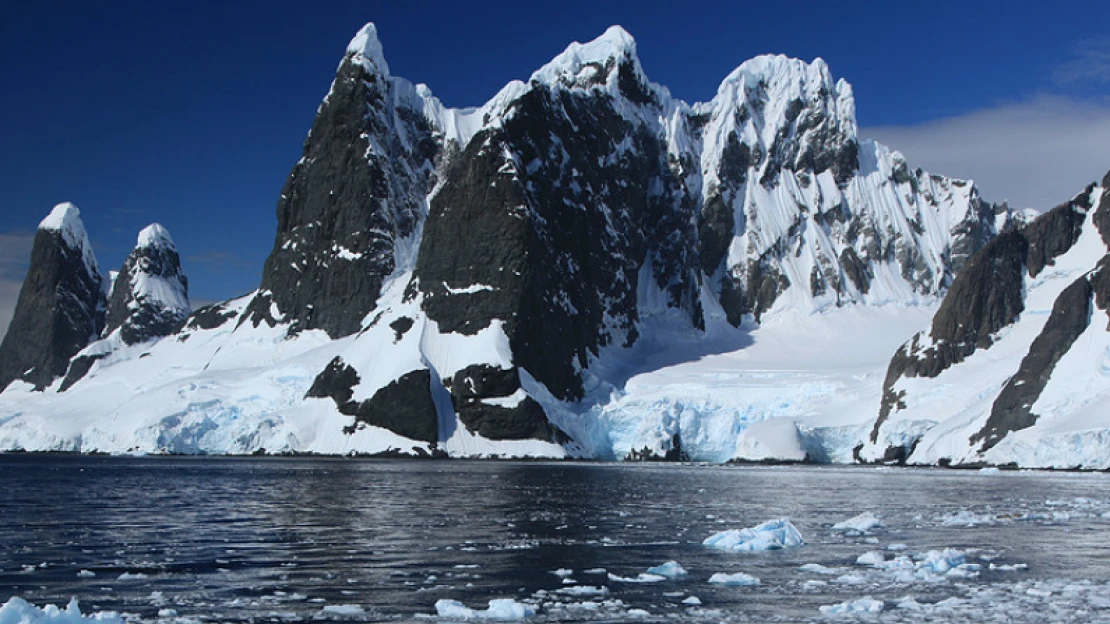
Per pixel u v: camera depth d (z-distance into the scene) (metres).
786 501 84.56
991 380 168.25
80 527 61.50
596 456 196.75
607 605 37.41
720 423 198.88
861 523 61.69
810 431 184.62
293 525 62.88
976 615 35.66
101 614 29.25
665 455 191.62
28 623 27.20
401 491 93.44
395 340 198.38
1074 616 35.50
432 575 43.88
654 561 48.31
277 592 39.88
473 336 195.38
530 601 38.19
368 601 38.22
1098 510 73.81
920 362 180.25
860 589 40.78
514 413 185.75
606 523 65.38
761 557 49.81
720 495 91.81
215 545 53.25
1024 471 138.50
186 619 34.81
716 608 37.03
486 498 85.38
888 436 171.25
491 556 49.53
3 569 45.34
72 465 150.38
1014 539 56.53
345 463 159.62
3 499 83.06
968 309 181.62
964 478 123.00
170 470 134.50
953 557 46.12
